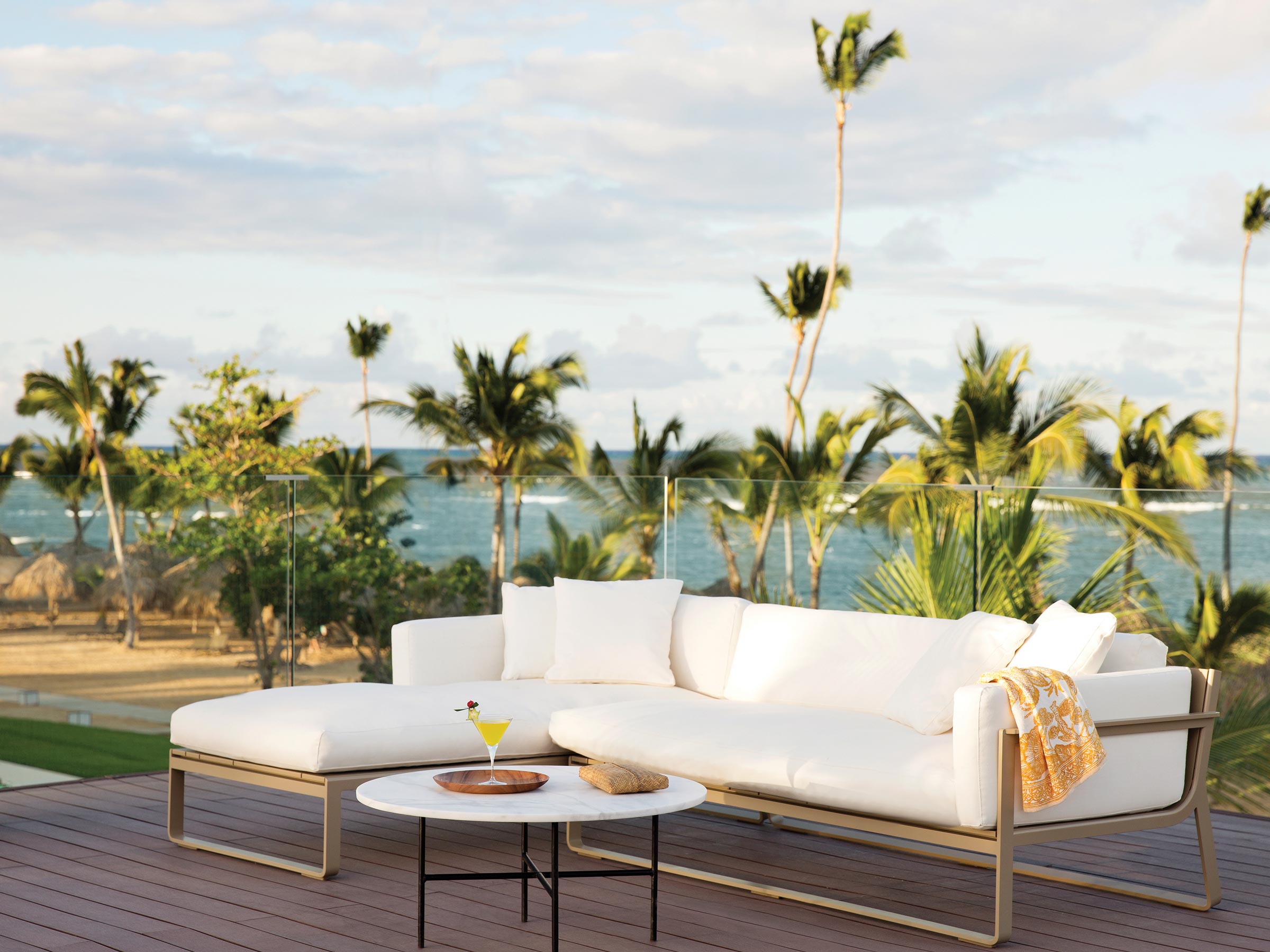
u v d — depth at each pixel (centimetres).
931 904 379
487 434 2009
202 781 537
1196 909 375
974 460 1825
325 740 396
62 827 459
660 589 523
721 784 391
